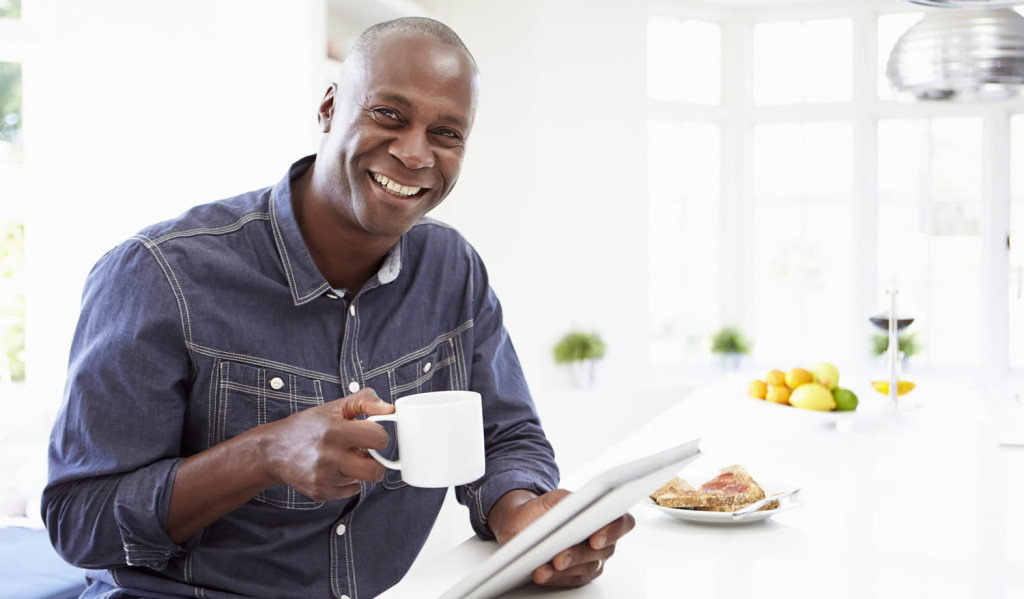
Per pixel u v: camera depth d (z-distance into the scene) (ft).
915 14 15.64
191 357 3.95
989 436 6.39
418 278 4.61
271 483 3.48
